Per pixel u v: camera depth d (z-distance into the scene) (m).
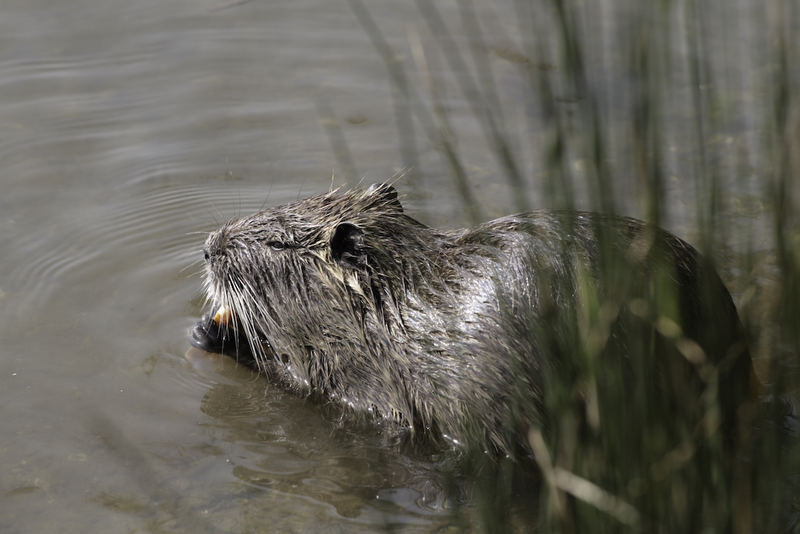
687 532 5.36
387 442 8.24
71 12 15.23
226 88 13.51
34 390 8.57
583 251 7.47
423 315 8.17
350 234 8.54
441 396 8.05
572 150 11.38
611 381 5.43
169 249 10.64
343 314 8.63
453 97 13.01
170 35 14.73
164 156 12.22
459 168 5.91
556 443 5.90
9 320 9.44
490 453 7.88
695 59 5.05
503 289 7.74
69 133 12.61
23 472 7.59
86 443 7.96
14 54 14.14
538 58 5.04
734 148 11.20
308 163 12.04
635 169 5.04
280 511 7.26
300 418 8.55
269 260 9.00
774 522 5.43
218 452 7.97
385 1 15.48
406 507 7.36
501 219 8.41
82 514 7.15
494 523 6.43
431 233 8.66
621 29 4.99
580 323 6.43
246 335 9.41
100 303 9.79
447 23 14.63
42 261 10.31
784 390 5.46
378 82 13.52
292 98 13.30
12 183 11.62
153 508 7.23
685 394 5.54
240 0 15.58
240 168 12.00
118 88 13.53
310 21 15.05
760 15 6.89
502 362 7.61
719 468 5.29
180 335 9.45
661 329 5.42
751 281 5.43
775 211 5.07
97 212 11.16
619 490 5.39
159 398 8.62
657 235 5.33
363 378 8.66
